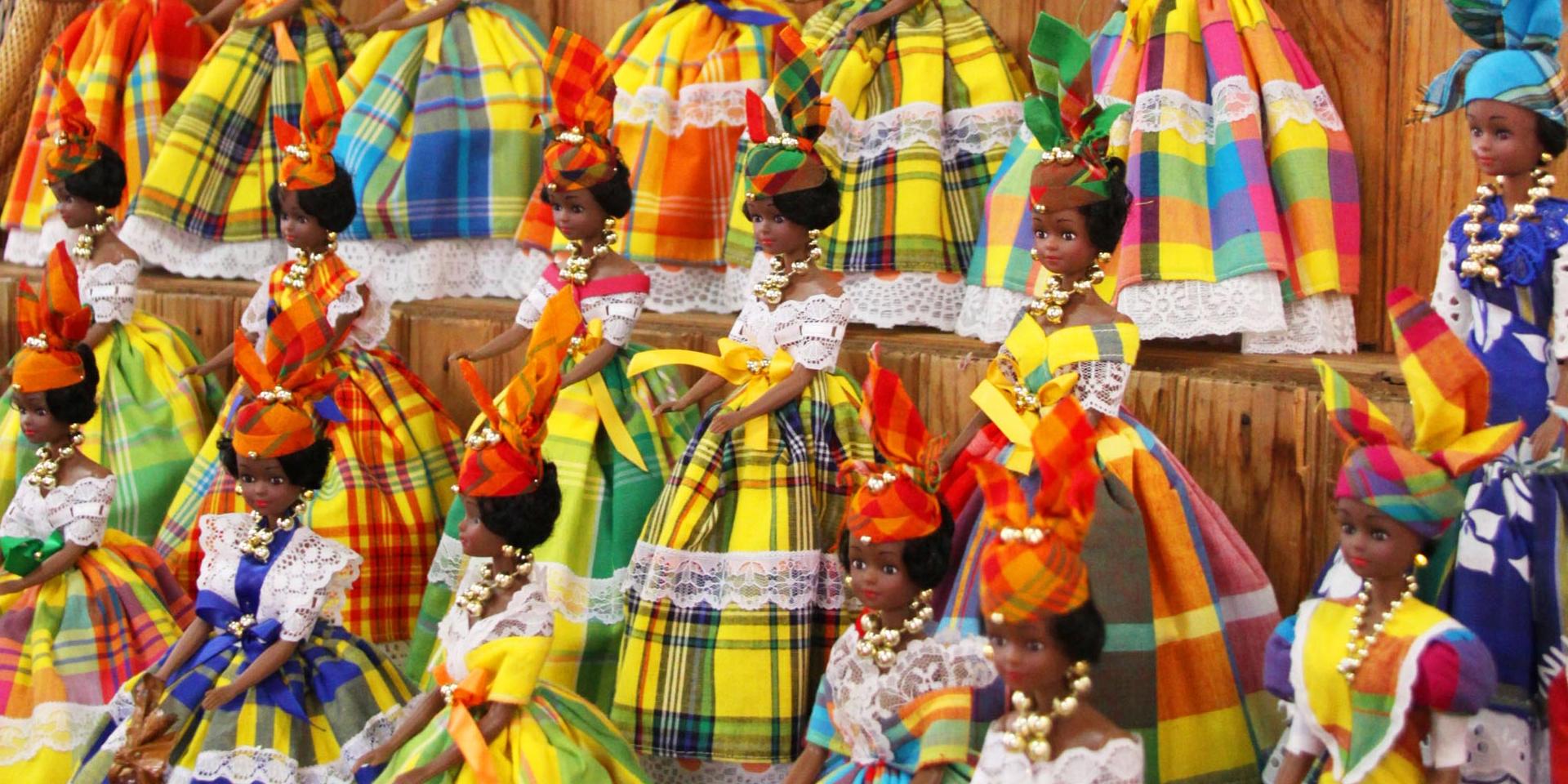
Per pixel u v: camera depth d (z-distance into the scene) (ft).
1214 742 9.66
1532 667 9.04
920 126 13.07
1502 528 9.02
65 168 14.12
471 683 9.50
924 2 13.55
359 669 10.59
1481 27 9.48
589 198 11.72
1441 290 9.86
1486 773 8.96
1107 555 9.50
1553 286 9.34
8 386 15.21
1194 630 9.73
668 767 11.24
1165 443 11.28
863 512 8.85
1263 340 11.79
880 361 12.30
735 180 13.92
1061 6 13.84
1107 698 9.39
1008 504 7.79
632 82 14.47
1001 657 7.88
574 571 11.62
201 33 17.74
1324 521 10.55
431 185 15.08
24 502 11.80
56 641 11.51
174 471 14.14
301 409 10.55
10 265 18.79
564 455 11.80
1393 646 7.97
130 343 14.48
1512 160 9.32
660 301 14.40
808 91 10.66
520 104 15.30
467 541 9.81
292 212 12.81
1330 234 11.72
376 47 15.89
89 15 17.98
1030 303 11.02
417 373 14.60
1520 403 9.42
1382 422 8.05
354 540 12.56
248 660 10.37
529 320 12.32
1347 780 8.04
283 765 10.09
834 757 9.41
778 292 10.96
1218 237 11.74
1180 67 11.91
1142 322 11.76
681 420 12.50
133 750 9.91
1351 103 12.46
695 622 10.68
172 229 16.25
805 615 10.61
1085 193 9.71
